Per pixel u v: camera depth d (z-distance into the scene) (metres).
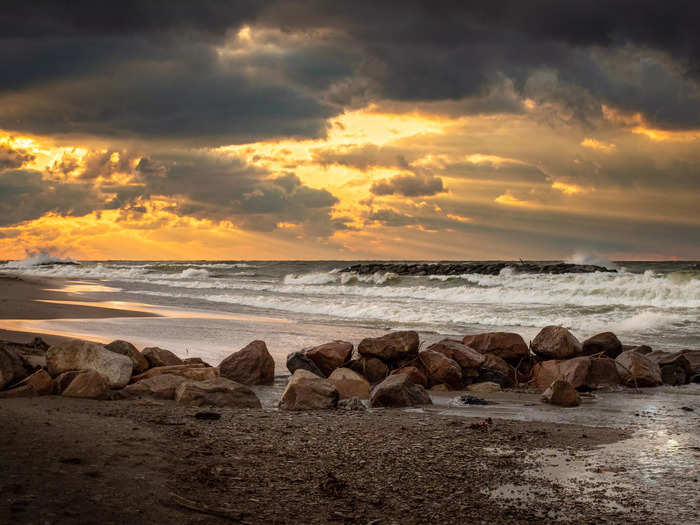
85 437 6.30
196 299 33.66
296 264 122.81
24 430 6.19
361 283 52.38
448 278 47.69
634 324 22.00
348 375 12.54
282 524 4.86
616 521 5.39
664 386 13.59
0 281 47.22
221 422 8.23
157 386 10.42
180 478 5.57
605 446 8.02
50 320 20.62
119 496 4.89
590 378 13.47
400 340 13.87
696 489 6.26
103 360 10.51
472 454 7.43
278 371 14.24
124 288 44.28
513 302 30.14
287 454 6.81
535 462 7.19
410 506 5.54
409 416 9.77
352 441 7.65
